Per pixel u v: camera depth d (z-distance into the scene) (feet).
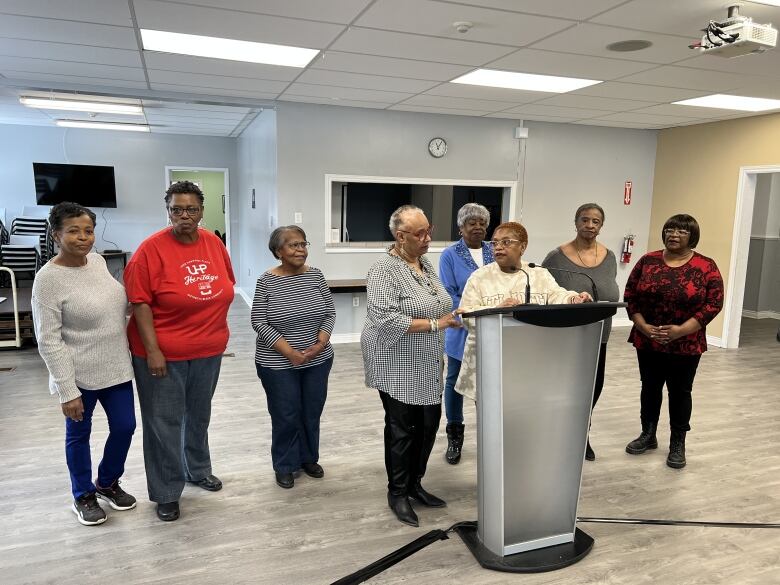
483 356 6.49
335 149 18.66
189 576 6.61
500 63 12.82
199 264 7.50
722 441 11.02
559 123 21.24
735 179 19.57
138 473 9.16
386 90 15.88
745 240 19.40
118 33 11.07
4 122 25.75
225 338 8.06
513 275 8.13
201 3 9.36
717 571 6.87
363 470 9.50
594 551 7.22
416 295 7.23
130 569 6.71
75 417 6.98
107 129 27.12
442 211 20.86
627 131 22.26
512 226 7.88
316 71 13.82
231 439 10.71
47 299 6.72
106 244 28.19
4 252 22.66
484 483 6.87
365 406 12.73
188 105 19.65
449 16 9.82
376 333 7.34
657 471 9.64
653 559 7.08
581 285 9.15
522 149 20.93
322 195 18.79
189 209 7.21
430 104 17.85
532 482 6.82
